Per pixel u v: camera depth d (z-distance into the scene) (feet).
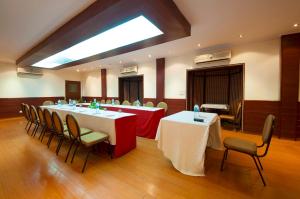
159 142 8.03
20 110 22.33
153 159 8.61
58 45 11.25
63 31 9.48
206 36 12.03
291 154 9.27
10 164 8.00
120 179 6.67
